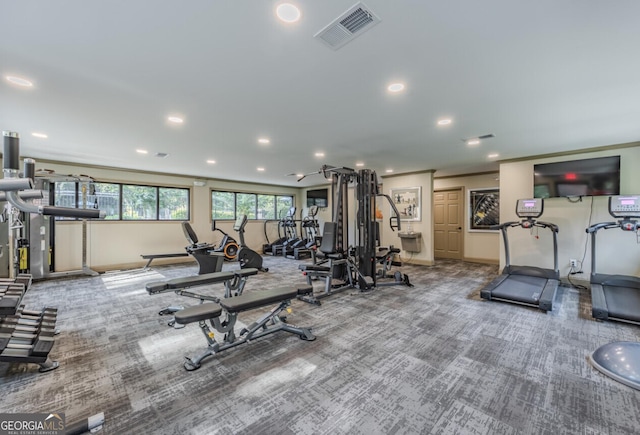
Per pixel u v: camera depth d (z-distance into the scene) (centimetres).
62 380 213
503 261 568
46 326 271
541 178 510
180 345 271
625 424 169
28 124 349
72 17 165
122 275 588
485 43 192
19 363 232
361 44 194
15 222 215
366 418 174
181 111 311
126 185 682
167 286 309
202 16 165
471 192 768
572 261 496
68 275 583
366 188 504
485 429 165
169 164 614
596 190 458
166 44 193
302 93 269
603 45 193
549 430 164
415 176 731
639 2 153
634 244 446
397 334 294
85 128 365
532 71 229
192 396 195
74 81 243
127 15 164
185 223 577
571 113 318
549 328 308
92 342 276
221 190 852
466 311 364
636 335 288
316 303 393
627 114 320
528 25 174
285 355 250
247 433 162
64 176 509
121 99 279
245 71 229
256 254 638
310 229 904
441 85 254
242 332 279
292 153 511
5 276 492
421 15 165
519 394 197
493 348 263
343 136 406
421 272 619
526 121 343
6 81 242
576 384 208
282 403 188
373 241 507
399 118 334
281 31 180
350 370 227
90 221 627
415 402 188
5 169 148
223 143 441
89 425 164
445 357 247
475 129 375
